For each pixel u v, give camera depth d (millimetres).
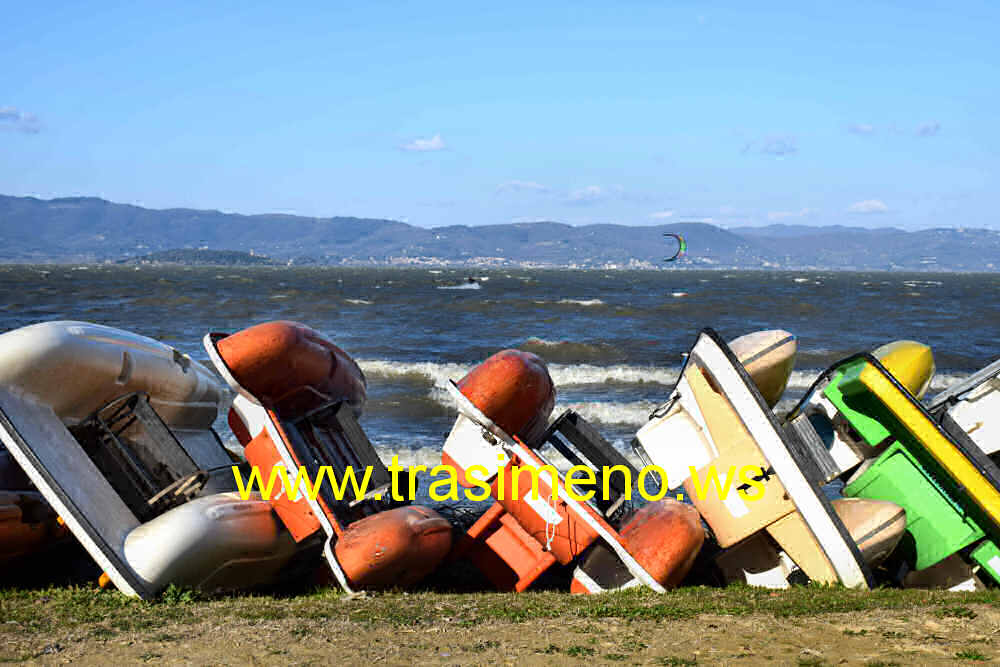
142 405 7738
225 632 5500
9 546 7012
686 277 199000
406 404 20500
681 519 7406
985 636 5402
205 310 53844
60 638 5359
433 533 7418
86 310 52406
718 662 4922
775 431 7320
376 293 83750
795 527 7320
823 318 53844
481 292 90375
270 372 7777
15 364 6633
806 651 5113
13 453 6457
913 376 8703
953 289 115812
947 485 7605
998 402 8070
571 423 8352
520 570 7664
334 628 5613
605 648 5195
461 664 4883
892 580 7871
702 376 7727
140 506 7207
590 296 81750
